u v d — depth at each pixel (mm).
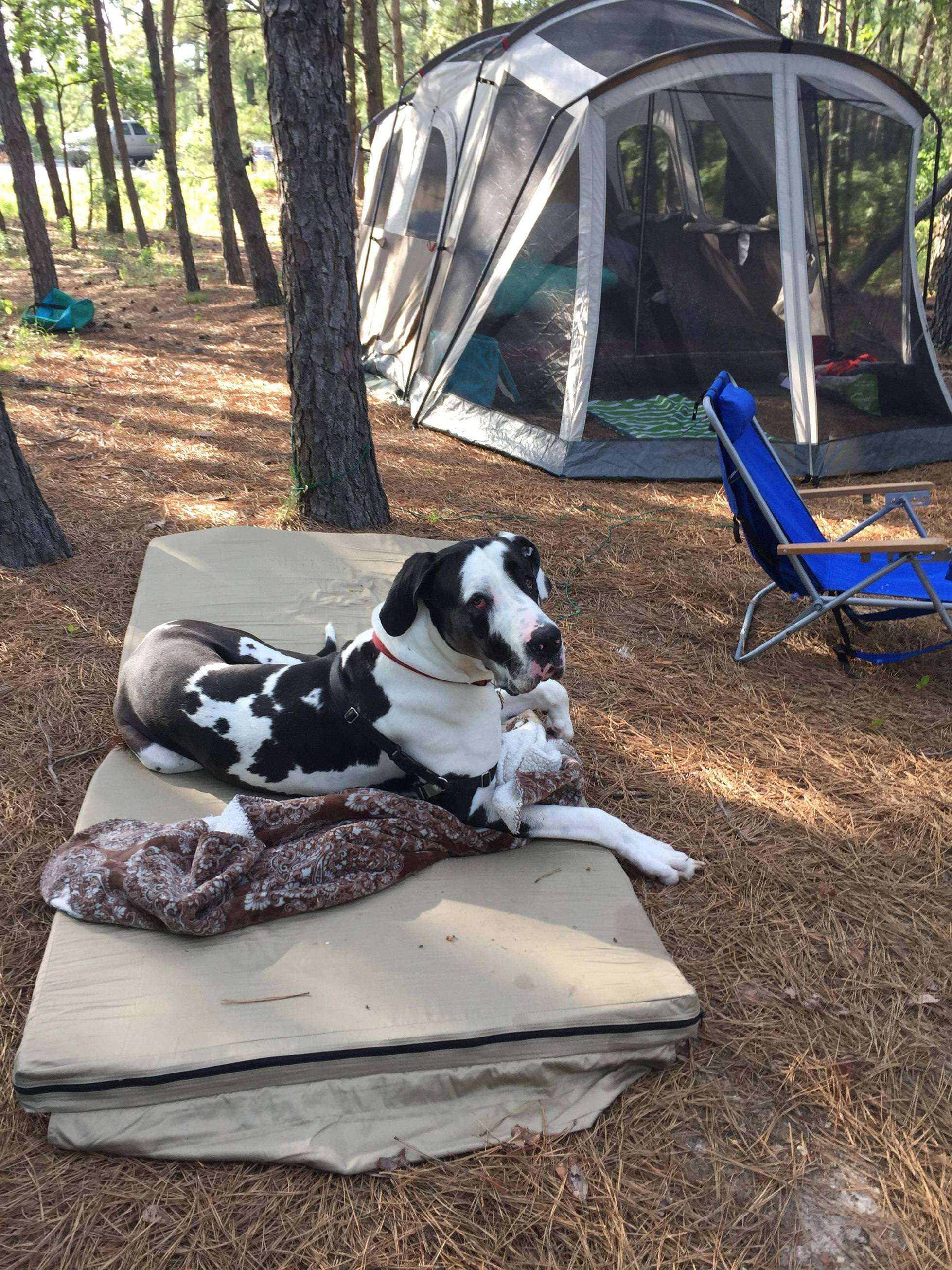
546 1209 1899
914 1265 1820
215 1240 1844
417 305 8203
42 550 4672
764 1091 2172
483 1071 2117
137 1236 1845
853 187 6500
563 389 6586
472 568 2400
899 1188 1953
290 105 4473
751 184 6340
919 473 6445
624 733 3525
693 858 2895
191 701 2891
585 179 6344
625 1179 1966
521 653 2289
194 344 10281
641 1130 2080
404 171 8734
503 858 2742
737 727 3600
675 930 2609
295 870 2523
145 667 3061
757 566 5035
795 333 6410
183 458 6441
